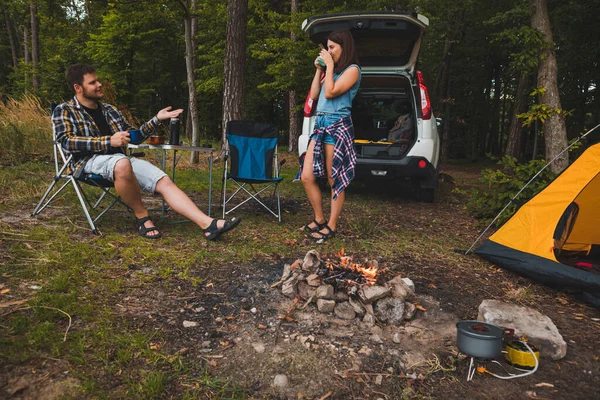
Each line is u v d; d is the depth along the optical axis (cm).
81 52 1730
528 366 203
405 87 620
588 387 193
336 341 218
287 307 249
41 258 280
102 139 338
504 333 215
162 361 189
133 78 1825
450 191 753
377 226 458
